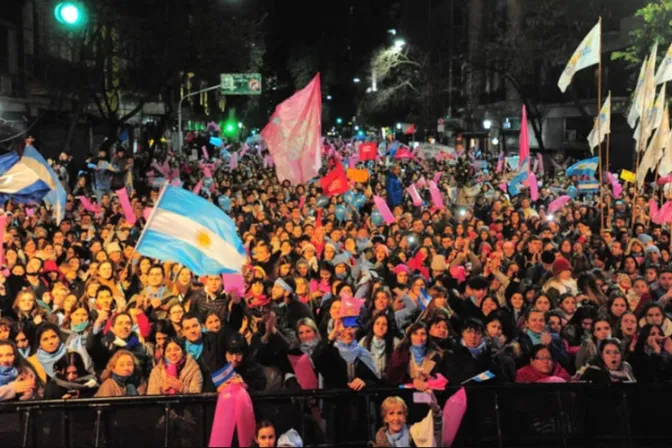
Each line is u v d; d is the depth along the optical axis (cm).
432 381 587
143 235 661
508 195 2258
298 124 1338
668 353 717
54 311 870
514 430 605
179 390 645
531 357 691
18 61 3097
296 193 2158
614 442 612
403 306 862
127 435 566
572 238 1354
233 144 6009
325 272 1030
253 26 3781
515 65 3781
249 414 527
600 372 652
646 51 2131
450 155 3488
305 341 707
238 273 736
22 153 1184
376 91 6981
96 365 723
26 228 1429
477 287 899
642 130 1379
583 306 858
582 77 4062
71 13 1124
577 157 4203
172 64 3195
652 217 1498
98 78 3078
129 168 2275
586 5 3531
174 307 740
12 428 559
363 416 592
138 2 3081
